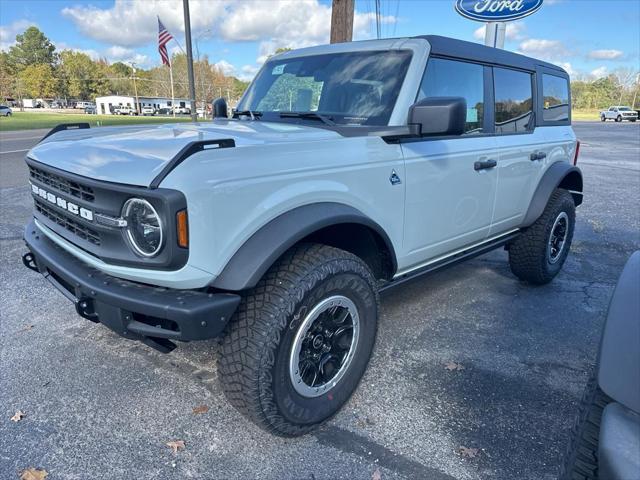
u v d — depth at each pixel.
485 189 3.57
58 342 3.35
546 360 3.24
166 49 19.38
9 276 4.56
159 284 2.06
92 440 2.42
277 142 2.24
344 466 2.27
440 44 3.13
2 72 101.00
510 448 2.40
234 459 2.31
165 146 2.20
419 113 2.52
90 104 94.69
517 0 7.63
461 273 4.98
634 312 1.47
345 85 3.15
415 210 2.96
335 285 2.35
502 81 3.76
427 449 2.39
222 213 2.00
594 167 14.44
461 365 3.15
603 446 1.29
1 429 2.48
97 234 2.22
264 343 2.14
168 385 2.88
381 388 2.88
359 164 2.53
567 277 4.92
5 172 10.84
